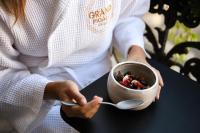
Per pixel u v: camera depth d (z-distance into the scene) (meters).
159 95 0.67
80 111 0.60
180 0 0.97
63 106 0.64
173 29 1.25
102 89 0.68
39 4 0.70
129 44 0.88
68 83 0.67
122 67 0.67
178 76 0.73
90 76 0.87
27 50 0.77
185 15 0.98
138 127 0.60
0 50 0.73
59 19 0.71
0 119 0.84
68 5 0.71
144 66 0.66
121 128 0.60
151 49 1.26
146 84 0.65
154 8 1.06
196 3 0.94
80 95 0.62
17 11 0.68
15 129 0.84
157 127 0.60
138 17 1.00
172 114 0.63
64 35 0.74
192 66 1.06
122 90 0.60
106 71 0.91
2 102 0.73
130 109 0.62
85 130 0.59
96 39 0.81
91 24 0.77
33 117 0.77
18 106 0.74
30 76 0.74
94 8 0.76
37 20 0.72
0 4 0.67
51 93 0.68
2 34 0.71
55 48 0.75
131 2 0.93
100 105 0.63
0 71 0.76
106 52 0.92
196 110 0.64
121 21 0.96
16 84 0.72
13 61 0.77
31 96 0.71
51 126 0.77
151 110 0.63
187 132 0.60
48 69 0.82
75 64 0.84
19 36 0.72
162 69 0.75
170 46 1.27
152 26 1.19
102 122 0.61
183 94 0.68
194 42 1.04
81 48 0.81
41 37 0.74
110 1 0.79
